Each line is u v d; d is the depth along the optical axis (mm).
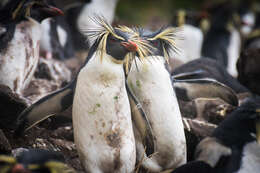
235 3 31078
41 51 15766
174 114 9578
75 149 10508
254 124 8992
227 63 24594
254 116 9000
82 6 18859
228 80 13297
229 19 25203
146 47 9367
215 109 12094
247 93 13039
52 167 7535
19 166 7199
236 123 9023
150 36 9867
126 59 9477
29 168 7465
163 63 9742
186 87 10672
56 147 10406
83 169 9234
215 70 13281
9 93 10070
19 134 9484
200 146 8859
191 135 10930
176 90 10617
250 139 8906
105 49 8781
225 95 10969
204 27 22766
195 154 8867
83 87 8734
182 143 9734
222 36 24688
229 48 24688
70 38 17453
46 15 12391
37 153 7824
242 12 32875
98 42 9016
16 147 10094
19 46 11328
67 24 17891
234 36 25422
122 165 8938
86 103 8711
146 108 9523
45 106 9070
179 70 13367
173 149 9641
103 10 19453
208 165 8562
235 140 8891
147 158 9734
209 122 12062
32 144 10289
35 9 12242
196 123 11125
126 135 8875
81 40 18641
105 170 8930
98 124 8719
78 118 8867
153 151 9289
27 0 12062
